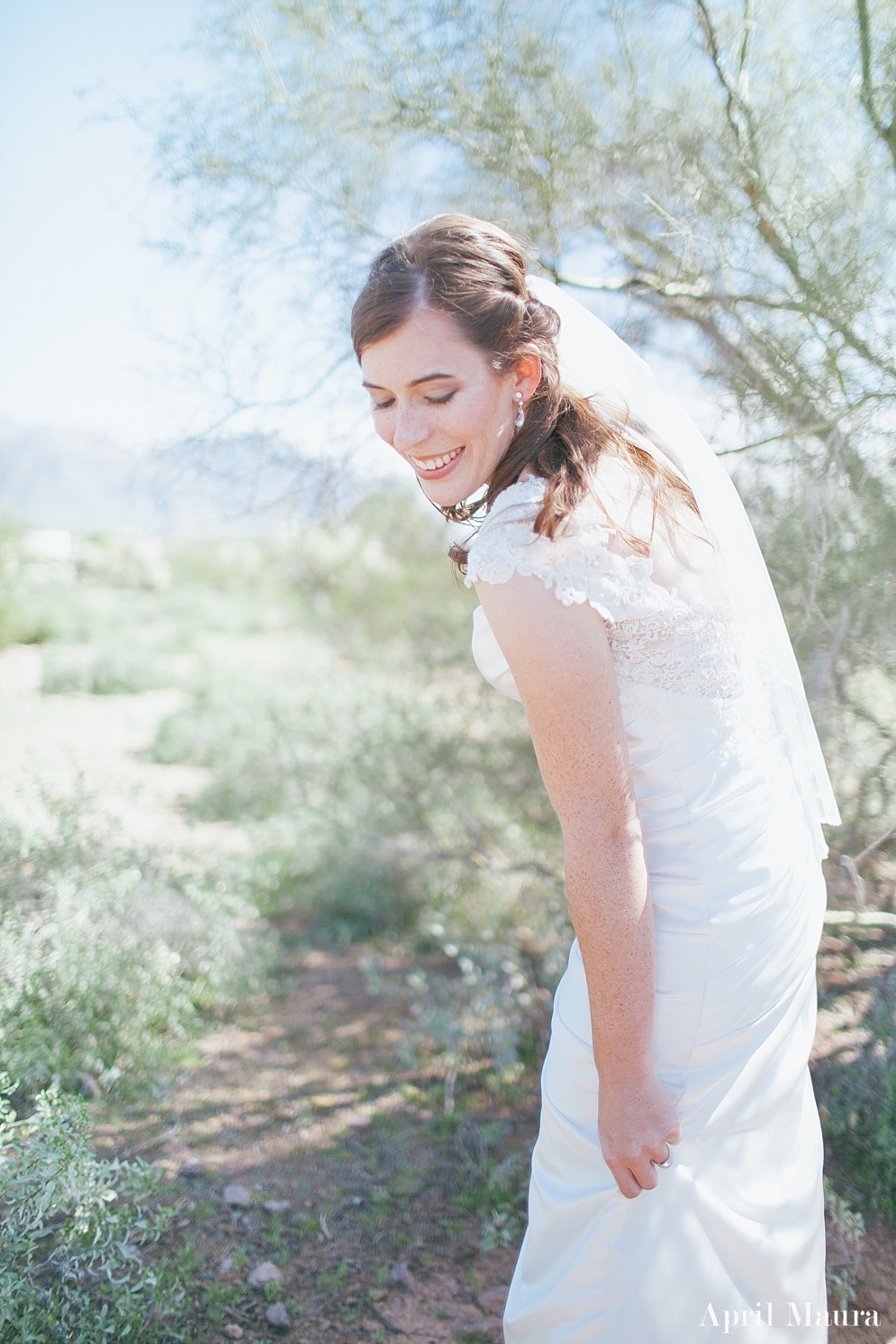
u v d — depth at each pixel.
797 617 2.26
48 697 9.33
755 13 2.16
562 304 1.43
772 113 2.15
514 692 1.42
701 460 1.43
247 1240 2.04
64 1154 1.73
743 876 1.30
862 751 2.43
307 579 6.05
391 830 4.19
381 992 3.35
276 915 4.11
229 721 6.27
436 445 1.22
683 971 1.27
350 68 2.52
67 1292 1.69
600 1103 1.23
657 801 1.29
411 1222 2.14
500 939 3.42
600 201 2.44
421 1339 1.80
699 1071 1.28
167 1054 2.82
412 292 1.16
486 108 2.39
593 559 1.14
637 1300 1.24
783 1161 1.34
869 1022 2.27
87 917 2.80
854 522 2.14
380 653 5.82
